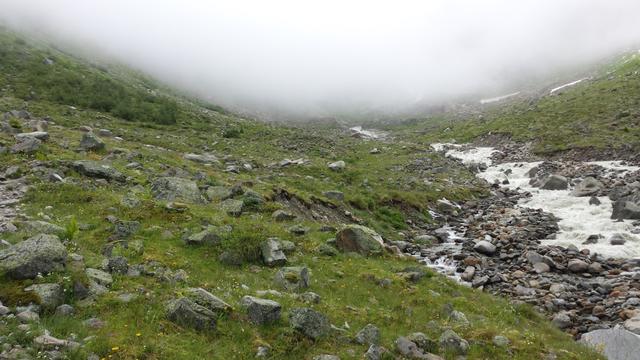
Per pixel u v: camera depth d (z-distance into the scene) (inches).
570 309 924.6
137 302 525.0
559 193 2170.3
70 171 1067.3
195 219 882.1
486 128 4630.9
